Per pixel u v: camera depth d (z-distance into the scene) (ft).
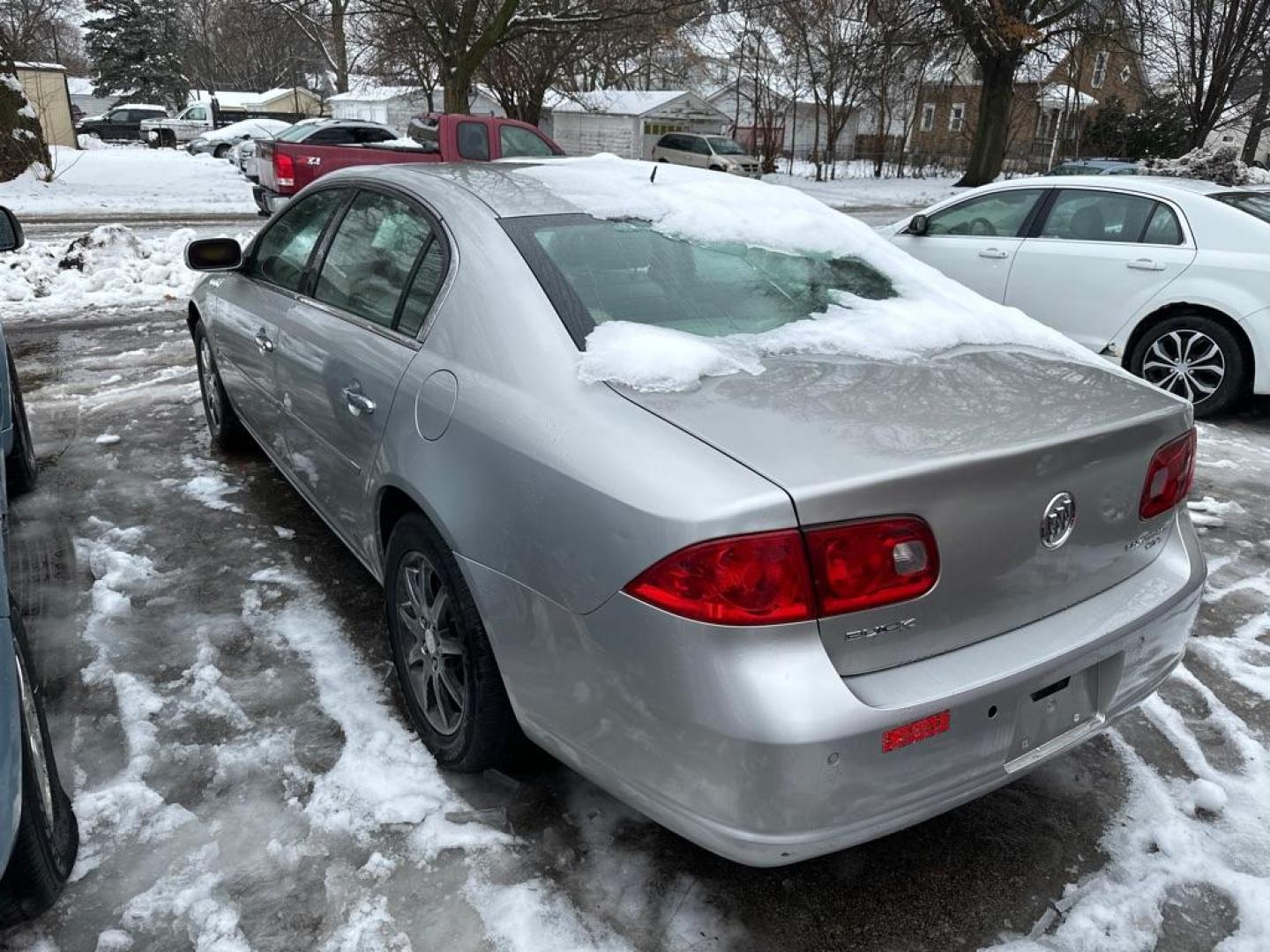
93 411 18.62
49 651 10.39
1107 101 127.85
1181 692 10.50
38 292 29.48
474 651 7.81
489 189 9.57
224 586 11.91
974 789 6.56
